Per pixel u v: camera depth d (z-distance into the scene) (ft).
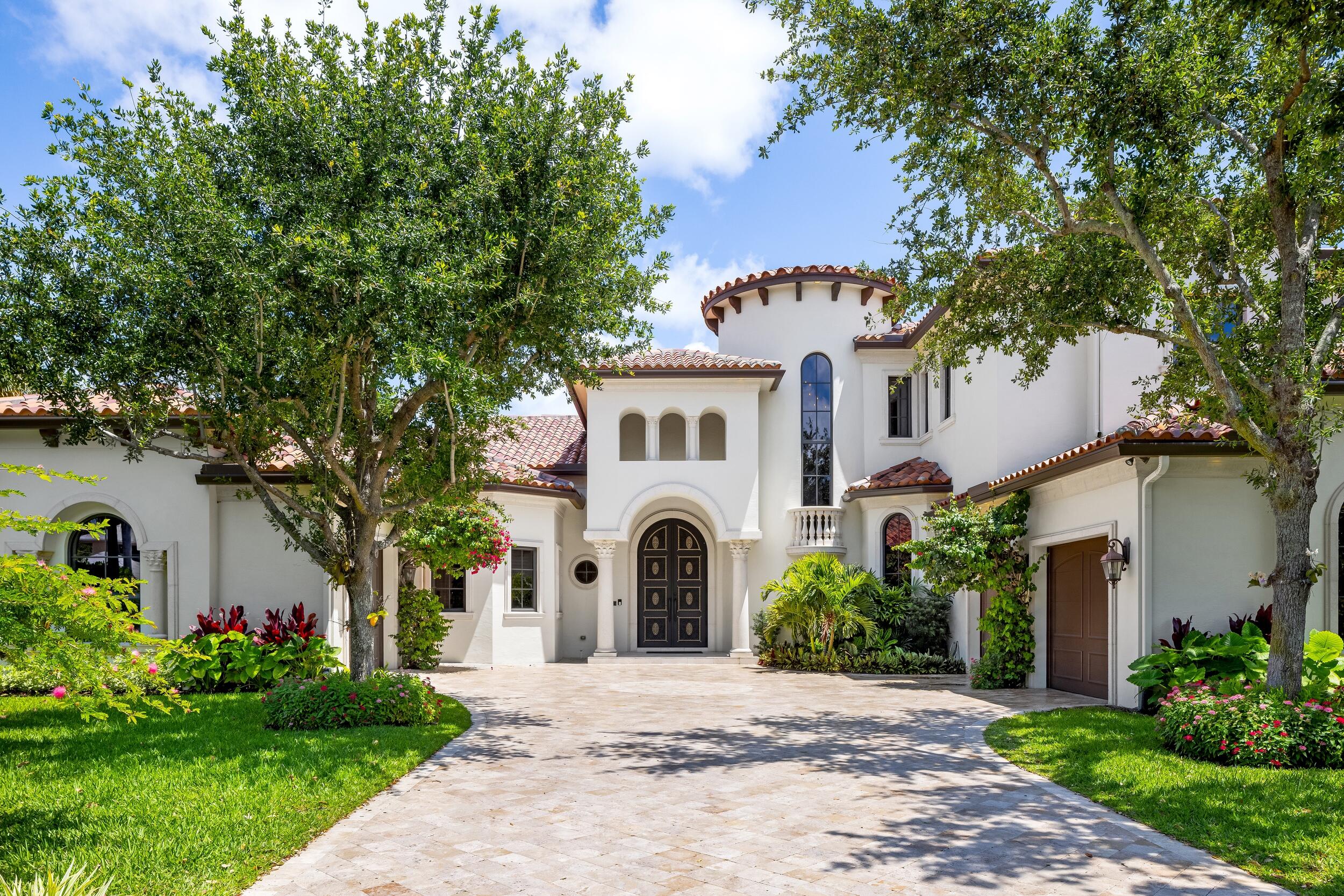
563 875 17.51
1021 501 48.85
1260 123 29.22
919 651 58.29
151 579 45.73
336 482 34.73
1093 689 43.68
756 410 65.26
